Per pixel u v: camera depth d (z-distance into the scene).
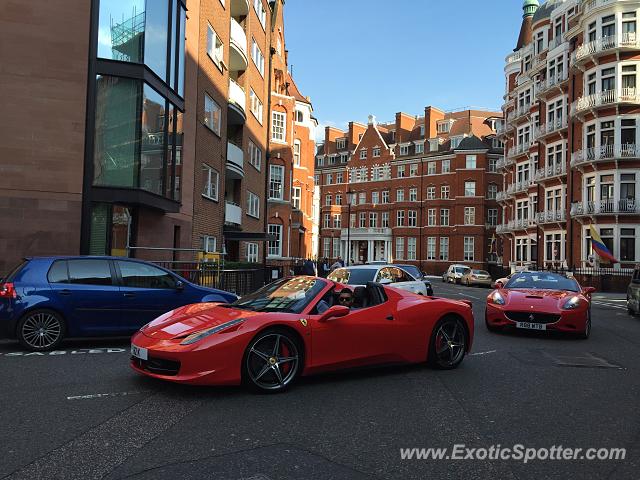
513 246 47.69
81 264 8.45
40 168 12.39
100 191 12.77
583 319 10.18
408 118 73.88
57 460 3.76
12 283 7.88
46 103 12.49
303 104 40.22
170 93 15.00
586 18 35.16
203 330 5.61
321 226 79.81
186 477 3.51
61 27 12.65
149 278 8.85
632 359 8.36
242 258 25.88
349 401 5.50
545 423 4.89
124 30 13.25
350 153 79.38
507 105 51.16
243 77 25.20
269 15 30.66
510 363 7.79
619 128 33.16
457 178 63.62
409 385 6.28
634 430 4.73
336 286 6.70
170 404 5.21
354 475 3.62
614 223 33.16
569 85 37.22
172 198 15.29
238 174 23.66
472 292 29.78
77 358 7.45
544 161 41.84
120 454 3.89
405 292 7.30
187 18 17.03
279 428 4.56
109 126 13.01
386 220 72.06
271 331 5.74
